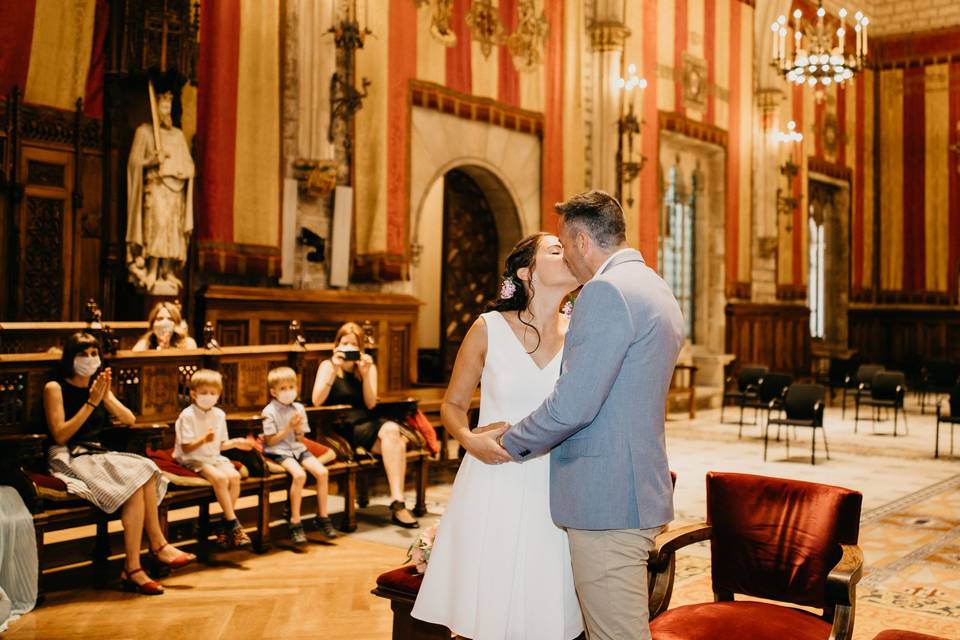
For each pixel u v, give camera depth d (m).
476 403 9.32
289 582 5.36
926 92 22.58
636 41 15.23
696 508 7.73
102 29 8.09
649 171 15.50
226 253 9.07
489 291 13.78
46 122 7.73
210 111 8.98
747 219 18.39
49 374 5.49
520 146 13.36
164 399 6.50
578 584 2.58
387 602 4.98
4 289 7.48
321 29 9.81
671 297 2.62
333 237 10.37
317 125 9.82
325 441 6.84
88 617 4.66
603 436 2.51
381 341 10.65
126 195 8.17
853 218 22.53
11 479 4.89
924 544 6.57
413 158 11.58
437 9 11.79
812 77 13.62
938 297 22.50
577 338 2.47
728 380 17.19
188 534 6.50
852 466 10.25
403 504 6.87
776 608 3.14
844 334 22.56
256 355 7.35
